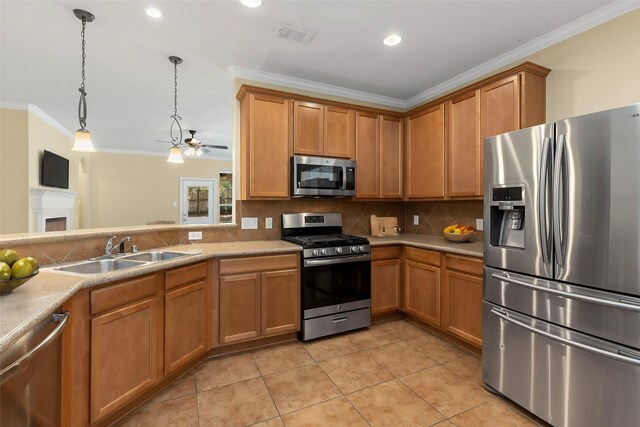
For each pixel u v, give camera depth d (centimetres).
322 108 317
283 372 229
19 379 106
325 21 227
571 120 155
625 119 137
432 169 321
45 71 324
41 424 122
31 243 181
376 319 325
